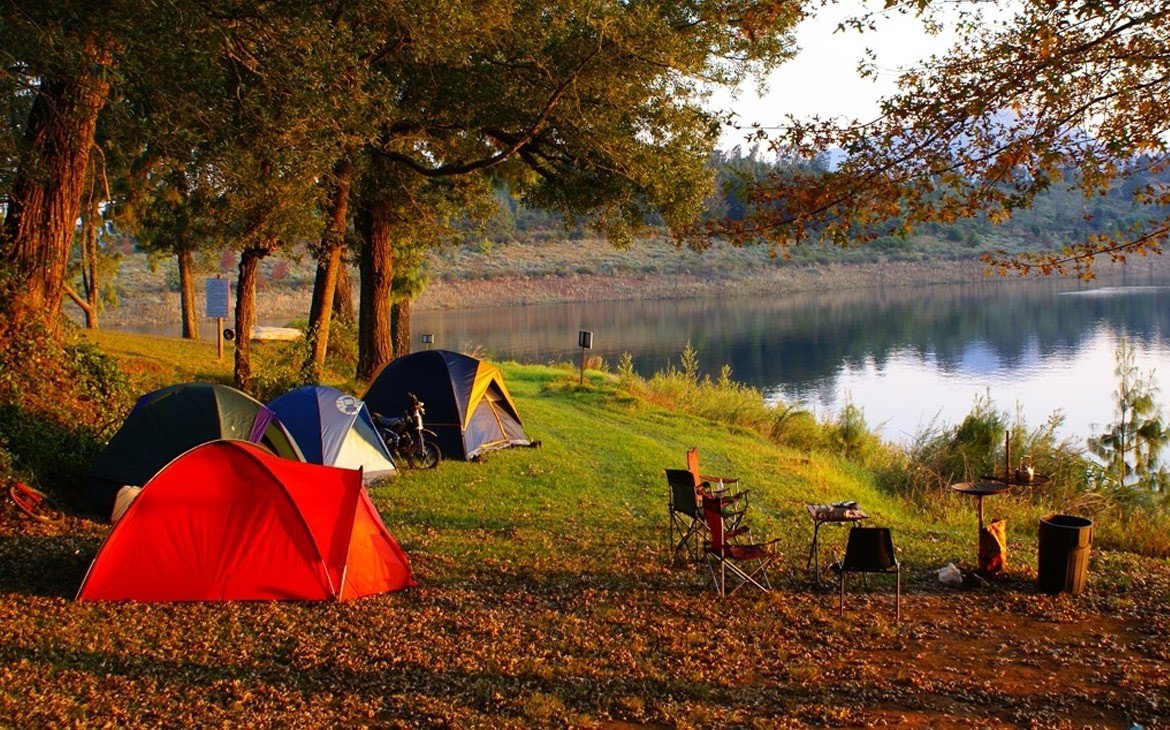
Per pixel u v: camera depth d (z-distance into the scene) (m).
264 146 11.53
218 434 11.12
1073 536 8.91
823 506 9.66
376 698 6.31
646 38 14.93
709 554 9.94
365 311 21.73
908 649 7.53
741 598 8.75
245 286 18.14
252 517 8.32
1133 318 57.44
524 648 7.33
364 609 8.10
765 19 8.32
